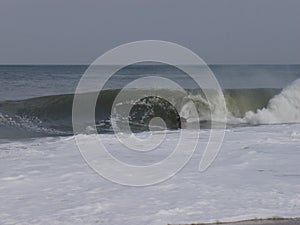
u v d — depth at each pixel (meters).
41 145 26.30
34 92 63.75
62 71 125.75
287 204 14.43
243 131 31.66
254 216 13.33
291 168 19.53
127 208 14.10
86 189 16.44
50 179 17.91
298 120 44.16
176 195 15.49
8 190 16.30
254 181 17.33
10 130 34.31
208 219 13.07
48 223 12.80
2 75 99.75
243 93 46.25
